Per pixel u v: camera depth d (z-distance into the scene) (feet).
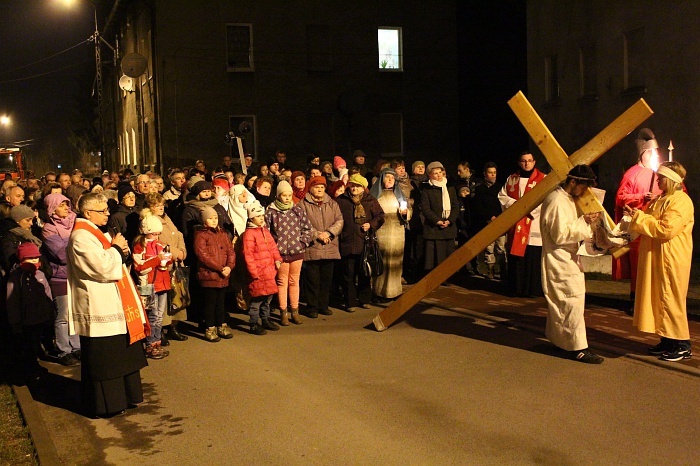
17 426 20.58
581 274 24.81
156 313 26.84
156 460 17.90
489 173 40.24
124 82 98.32
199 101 87.30
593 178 24.30
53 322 27.14
